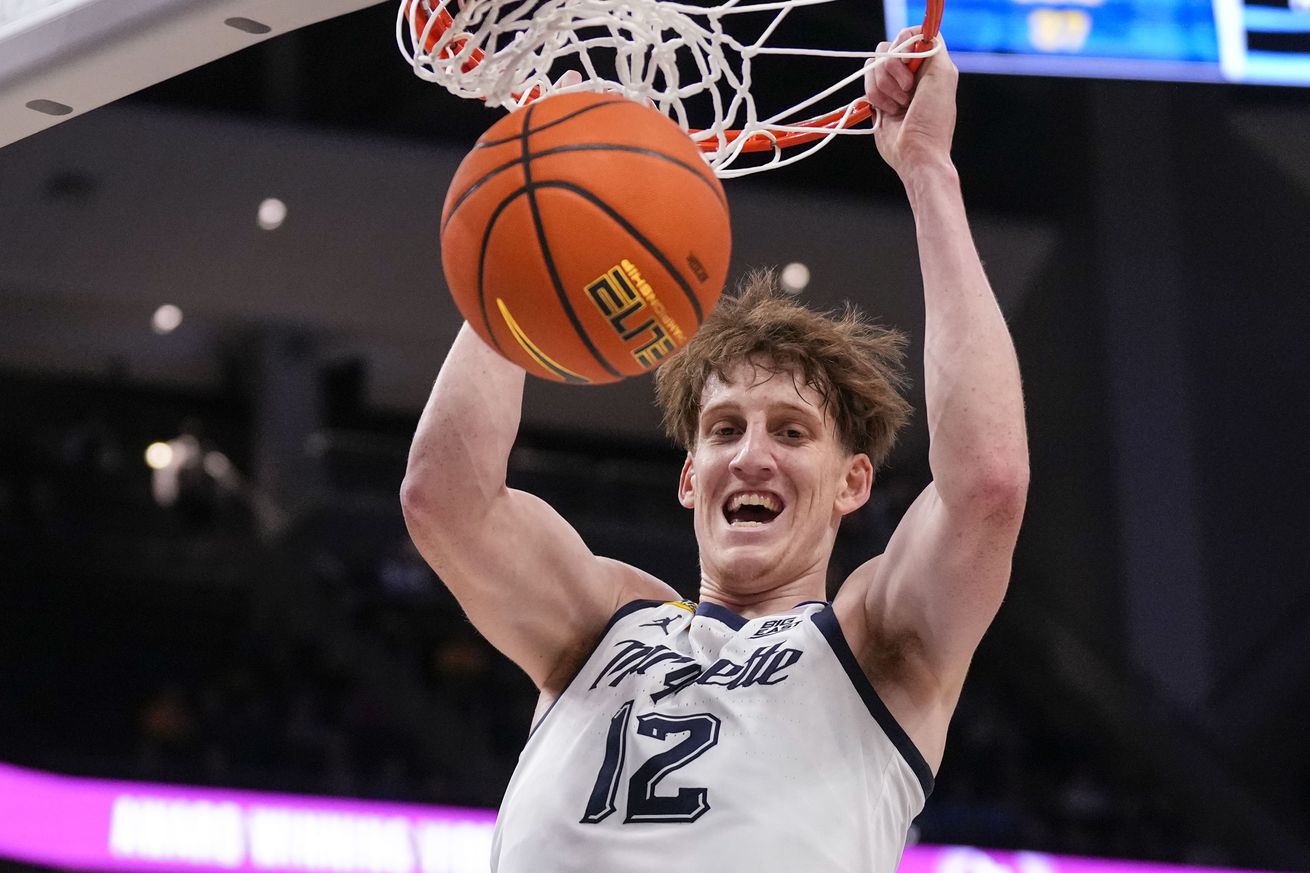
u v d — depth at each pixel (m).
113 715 15.33
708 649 3.33
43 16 3.81
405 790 12.17
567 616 3.52
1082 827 14.39
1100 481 16.88
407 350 17.45
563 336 2.74
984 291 3.17
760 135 3.70
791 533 3.45
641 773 3.10
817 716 3.13
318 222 15.59
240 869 11.28
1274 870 15.23
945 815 13.66
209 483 16.72
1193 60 11.20
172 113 14.34
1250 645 16.50
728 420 3.56
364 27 13.91
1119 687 16.41
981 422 3.03
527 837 3.15
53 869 10.84
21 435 17.44
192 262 15.92
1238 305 16.39
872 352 3.80
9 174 14.54
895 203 15.69
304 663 15.48
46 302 16.20
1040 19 11.10
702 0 11.69
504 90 3.20
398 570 16.75
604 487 18.48
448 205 2.88
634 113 2.87
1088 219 16.22
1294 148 15.59
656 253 2.71
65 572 16.16
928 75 3.34
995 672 16.78
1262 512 16.61
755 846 2.96
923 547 3.13
